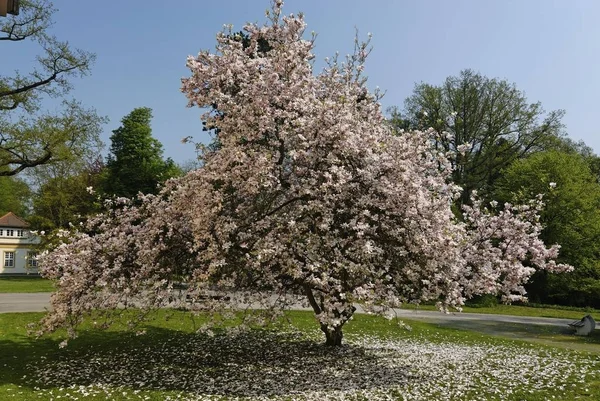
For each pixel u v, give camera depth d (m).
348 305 8.80
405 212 8.72
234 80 9.70
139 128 41.97
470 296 9.95
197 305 9.52
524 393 8.70
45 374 9.48
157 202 11.09
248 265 9.25
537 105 39.25
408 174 8.83
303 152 8.77
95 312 12.20
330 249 8.79
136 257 10.30
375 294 8.64
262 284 10.54
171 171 40.44
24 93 23.02
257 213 9.72
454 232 9.27
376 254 8.65
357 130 9.33
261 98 8.95
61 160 24.39
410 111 40.41
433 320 22.00
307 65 10.37
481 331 19.17
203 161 10.23
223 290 10.00
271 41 10.63
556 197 32.41
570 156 36.62
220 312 9.50
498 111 38.81
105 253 9.97
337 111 9.12
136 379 9.22
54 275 9.89
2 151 22.83
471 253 10.07
